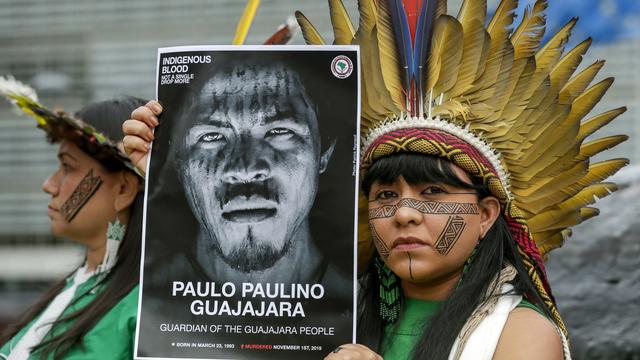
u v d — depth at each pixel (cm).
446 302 265
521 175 286
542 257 301
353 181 268
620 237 385
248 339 267
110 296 314
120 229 330
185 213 274
